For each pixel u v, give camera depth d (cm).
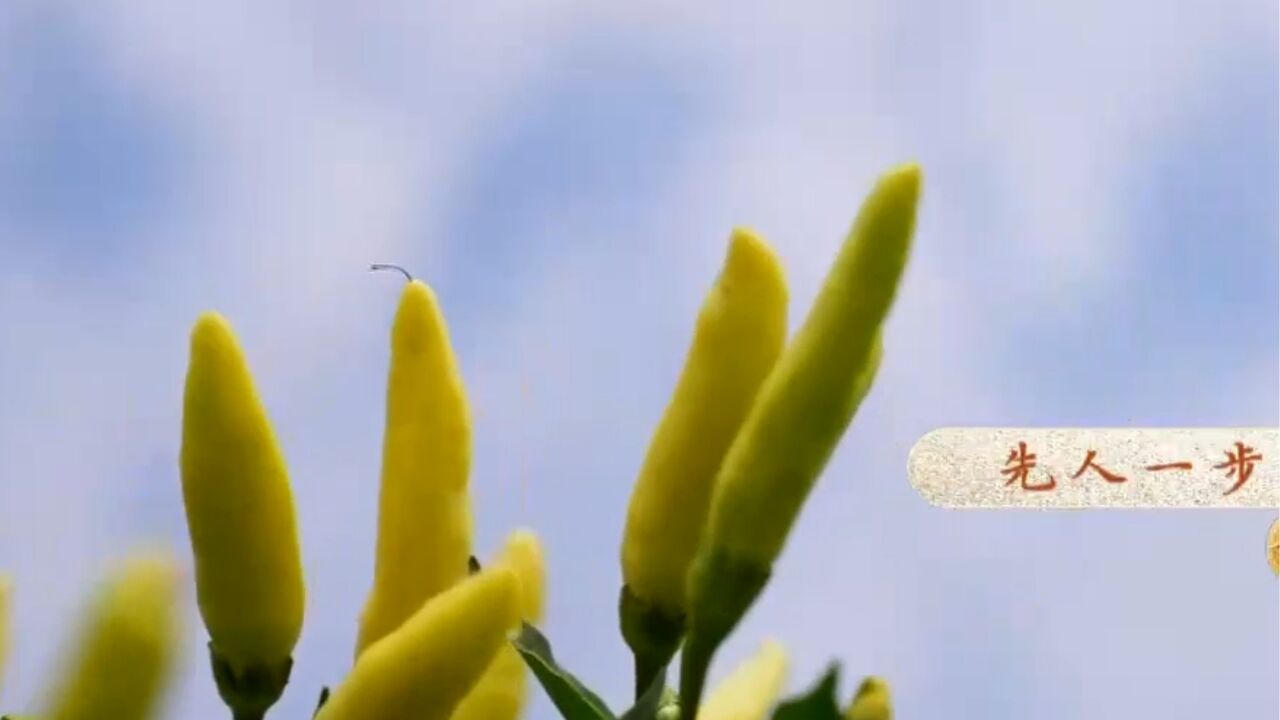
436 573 45
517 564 47
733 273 45
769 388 43
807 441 42
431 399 46
